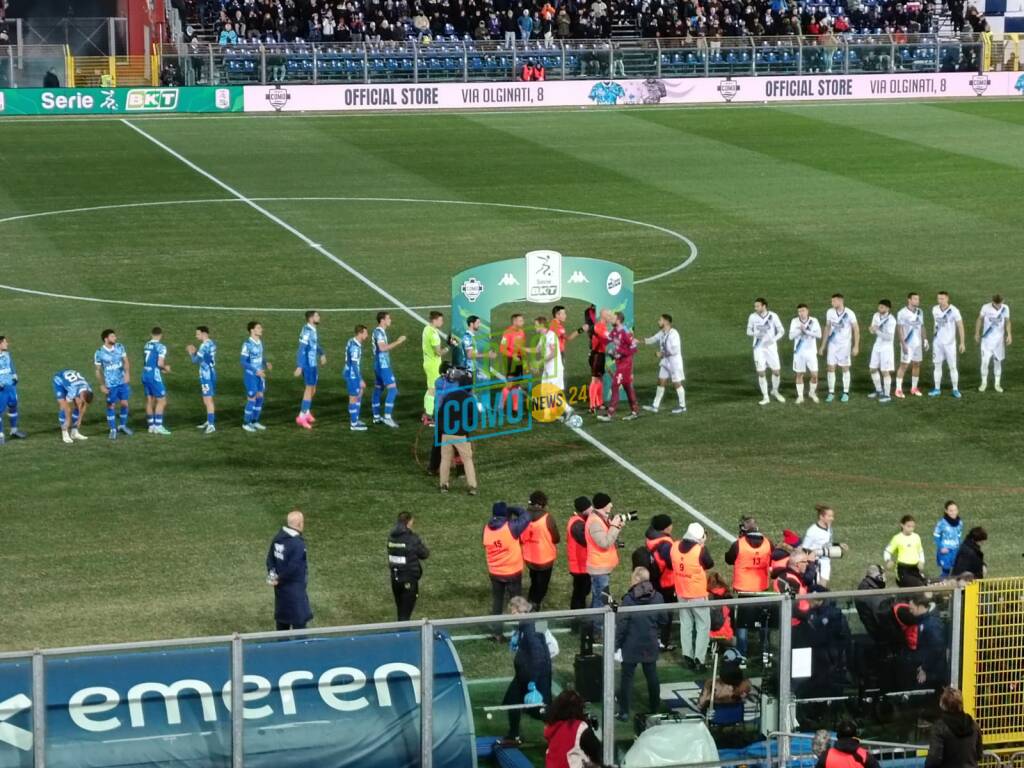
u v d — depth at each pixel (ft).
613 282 91.50
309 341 88.33
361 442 87.51
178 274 120.78
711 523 75.97
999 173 162.40
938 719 47.47
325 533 74.08
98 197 147.54
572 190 153.17
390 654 48.26
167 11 219.61
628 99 209.46
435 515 76.89
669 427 90.43
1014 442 87.81
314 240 132.36
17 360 99.25
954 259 127.13
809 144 178.70
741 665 51.26
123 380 86.53
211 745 46.85
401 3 220.23
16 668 44.98
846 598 51.52
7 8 213.25
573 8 225.56
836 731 50.60
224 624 64.28
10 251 126.72
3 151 169.99
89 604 65.82
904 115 200.03
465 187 154.30
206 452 85.05
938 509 78.02
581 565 66.39
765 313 93.25
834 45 215.10
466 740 48.73
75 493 78.54
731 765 50.44
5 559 70.23
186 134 182.91
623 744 50.70
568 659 49.73
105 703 45.91
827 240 133.28
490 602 67.21
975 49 218.59
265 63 201.98
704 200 148.97
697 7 225.56
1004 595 52.11
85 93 195.62
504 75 207.92
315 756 47.57
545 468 83.56
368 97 202.80
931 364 102.99
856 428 90.22
